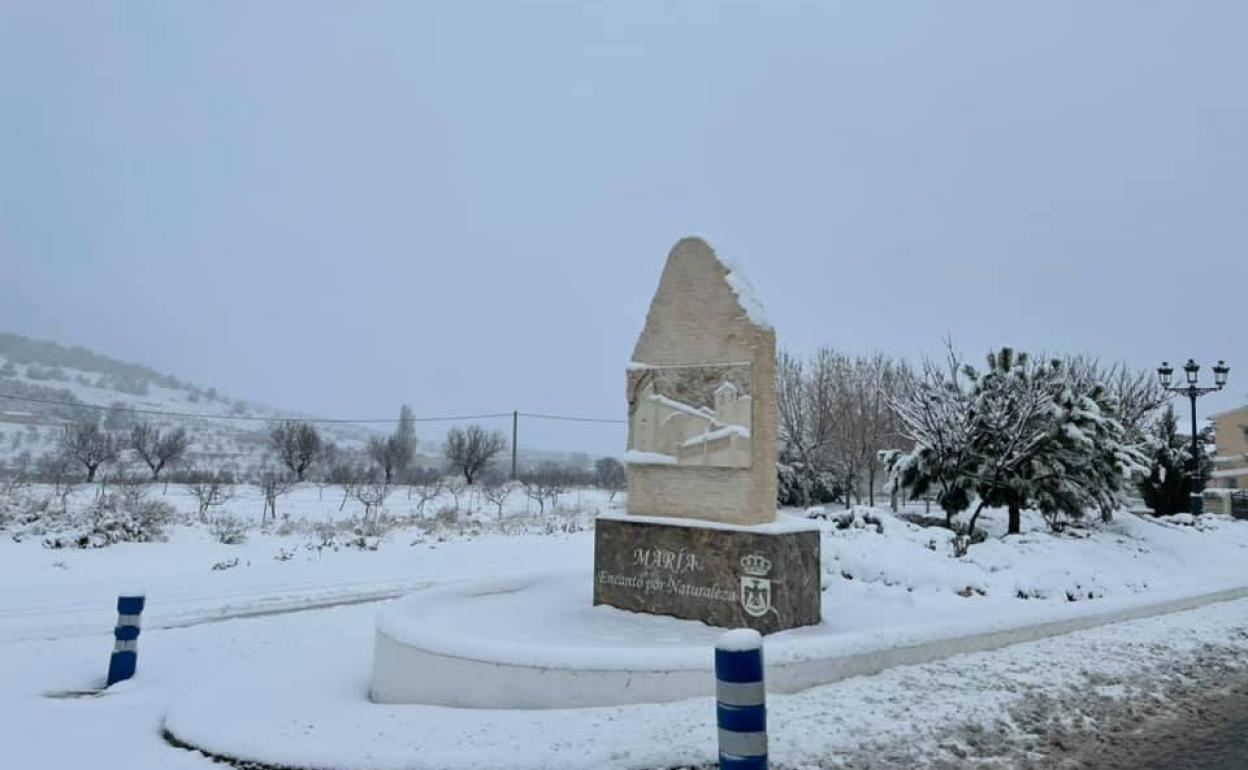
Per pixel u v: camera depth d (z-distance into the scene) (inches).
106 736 264.8
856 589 465.4
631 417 423.2
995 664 331.0
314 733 247.8
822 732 237.8
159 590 594.6
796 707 260.7
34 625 469.7
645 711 255.6
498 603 408.5
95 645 424.5
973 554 561.0
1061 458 710.5
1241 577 645.9
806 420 1642.5
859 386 1598.2
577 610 398.0
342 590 606.9
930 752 232.2
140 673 365.1
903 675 306.0
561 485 1995.6
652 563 390.3
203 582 629.9
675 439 404.5
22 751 246.7
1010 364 730.8
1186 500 1116.5
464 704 284.2
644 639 347.9
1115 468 732.0
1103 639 392.2
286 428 2320.4
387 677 304.5
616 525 404.8
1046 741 250.1
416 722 255.9
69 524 800.9
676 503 401.4
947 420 717.3
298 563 731.4
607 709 261.6
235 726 256.7
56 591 577.3
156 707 306.7
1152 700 299.9
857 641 307.9
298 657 384.5
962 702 275.3
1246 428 2226.9
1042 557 567.5
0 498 927.0
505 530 1076.5
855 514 640.4
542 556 808.3
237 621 487.2
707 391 397.1
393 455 2174.0
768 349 389.4
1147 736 261.3
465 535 1011.3
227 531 873.5
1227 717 285.1
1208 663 360.5
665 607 383.2
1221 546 775.1
